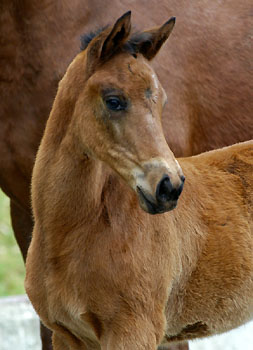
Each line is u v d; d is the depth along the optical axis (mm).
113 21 10703
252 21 11328
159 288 9281
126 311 9070
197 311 9836
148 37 8828
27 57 10484
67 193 9055
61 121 9070
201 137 11055
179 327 9883
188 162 10148
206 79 11016
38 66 10484
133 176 8469
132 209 9180
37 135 10508
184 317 9805
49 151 9156
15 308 14672
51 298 9242
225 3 11391
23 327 14500
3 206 21594
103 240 9055
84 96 8789
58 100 9141
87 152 8922
